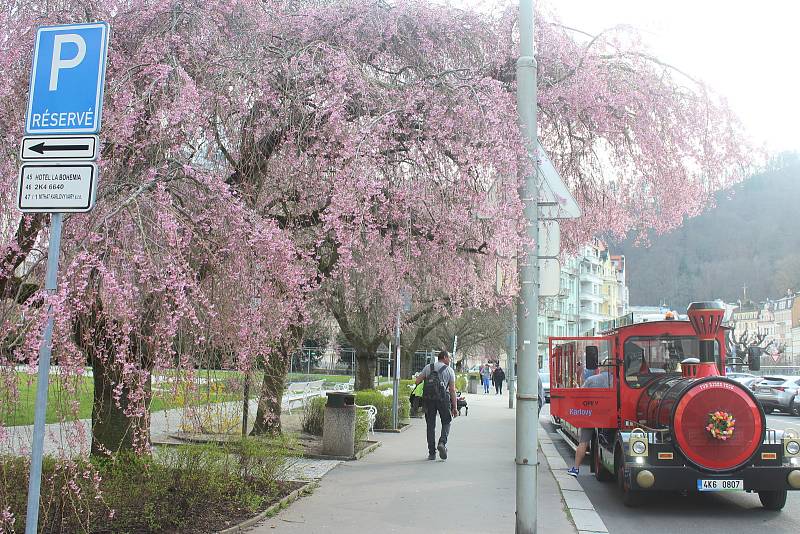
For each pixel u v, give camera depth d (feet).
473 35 26.13
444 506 28.12
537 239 22.47
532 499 21.76
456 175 23.50
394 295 28.71
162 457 25.44
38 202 14.60
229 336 18.98
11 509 17.99
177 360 17.78
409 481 33.81
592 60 25.84
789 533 26.63
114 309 16.35
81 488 18.42
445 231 23.72
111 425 25.20
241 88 22.63
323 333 63.05
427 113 23.22
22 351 14.69
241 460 28.25
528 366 22.09
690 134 26.96
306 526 24.11
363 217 21.20
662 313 40.32
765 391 103.71
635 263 241.55
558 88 25.32
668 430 29.86
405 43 25.72
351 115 23.57
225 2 22.71
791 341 273.75
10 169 17.66
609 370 37.19
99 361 20.08
